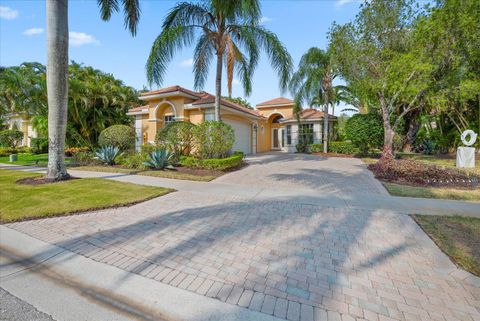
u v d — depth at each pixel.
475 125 16.41
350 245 3.92
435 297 2.68
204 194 7.30
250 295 2.69
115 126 16.50
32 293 2.76
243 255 3.58
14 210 5.46
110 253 3.66
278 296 2.68
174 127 13.35
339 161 15.73
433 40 11.27
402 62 11.09
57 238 4.16
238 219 5.11
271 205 6.15
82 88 20.64
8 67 19.97
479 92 12.22
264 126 27.27
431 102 13.05
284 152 24.75
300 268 3.24
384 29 12.10
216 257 3.53
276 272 3.14
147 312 2.46
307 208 5.90
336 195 7.15
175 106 16.22
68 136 21.42
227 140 12.79
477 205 6.09
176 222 4.92
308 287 2.84
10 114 28.67
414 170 9.05
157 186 8.23
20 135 27.00
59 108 8.66
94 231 4.46
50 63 8.31
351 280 2.99
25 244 3.95
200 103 15.40
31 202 6.08
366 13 12.12
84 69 23.73
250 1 10.94
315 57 18.42
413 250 3.74
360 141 17.72
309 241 4.06
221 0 10.89
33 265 3.36
